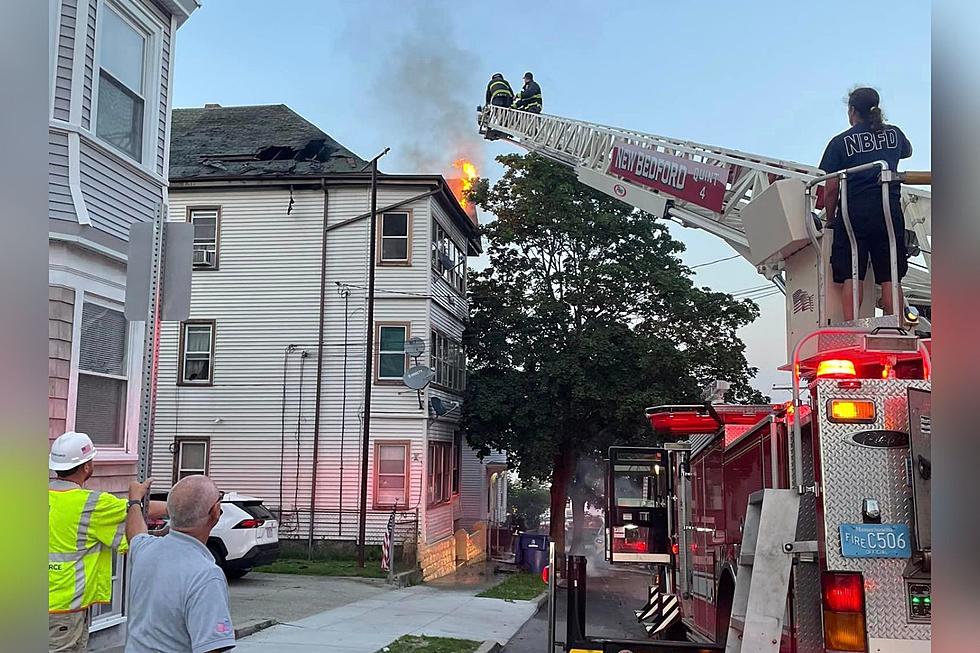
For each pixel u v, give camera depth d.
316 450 20.69
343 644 9.45
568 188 24.41
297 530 20.44
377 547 20.16
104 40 9.04
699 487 7.96
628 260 24.42
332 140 24.02
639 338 23.19
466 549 24.33
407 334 20.89
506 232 24.47
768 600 4.48
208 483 3.51
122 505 4.59
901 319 5.20
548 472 24.62
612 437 24.88
